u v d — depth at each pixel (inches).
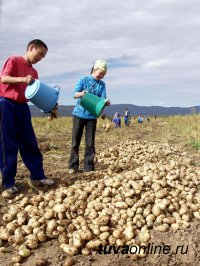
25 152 114.7
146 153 179.2
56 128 335.9
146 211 85.0
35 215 89.7
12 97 104.8
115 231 79.7
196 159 170.9
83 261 74.9
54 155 179.9
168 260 74.7
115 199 89.9
